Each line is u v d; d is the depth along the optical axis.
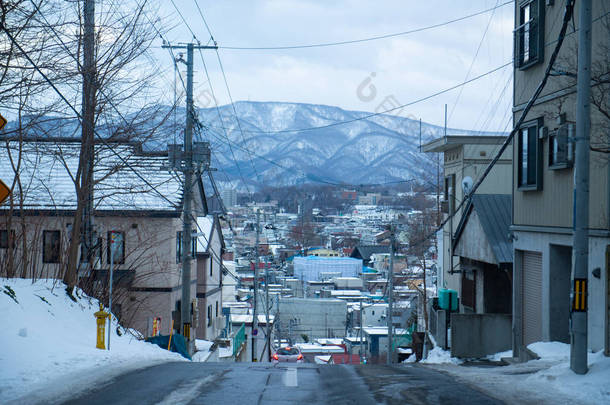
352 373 13.40
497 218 21.70
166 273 30.25
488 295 23.47
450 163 33.28
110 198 28.16
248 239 121.75
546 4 16.97
